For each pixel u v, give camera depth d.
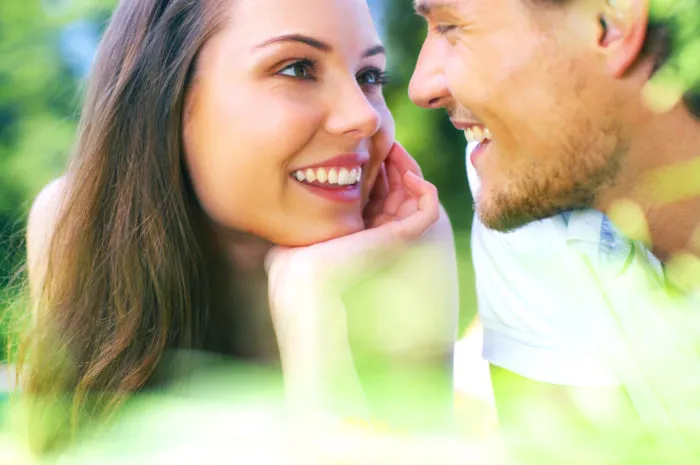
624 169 1.34
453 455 0.78
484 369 2.23
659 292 1.29
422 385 1.43
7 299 2.19
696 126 1.27
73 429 1.68
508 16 1.32
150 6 1.77
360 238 1.72
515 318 1.80
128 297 1.81
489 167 1.49
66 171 2.01
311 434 0.88
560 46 1.29
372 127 1.69
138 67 1.79
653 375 0.99
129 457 0.90
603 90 1.29
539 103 1.33
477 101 1.38
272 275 1.72
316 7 1.64
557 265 1.69
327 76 1.68
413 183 1.87
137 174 1.80
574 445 0.72
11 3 6.39
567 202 1.43
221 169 1.72
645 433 0.71
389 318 1.83
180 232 1.82
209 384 1.45
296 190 1.72
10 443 1.69
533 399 1.61
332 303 1.64
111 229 1.85
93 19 6.46
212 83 1.69
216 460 0.82
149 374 1.76
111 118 1.82
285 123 1.63
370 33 1.75
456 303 1.96
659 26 1.21
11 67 6.41
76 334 1.84
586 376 1.59
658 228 1.36
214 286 1.97
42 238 2.14
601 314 1.55
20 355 1.90
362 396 1.50
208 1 1.69
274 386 1.31
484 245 1.93
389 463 0.81
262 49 1.63
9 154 5.81
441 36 1.46
